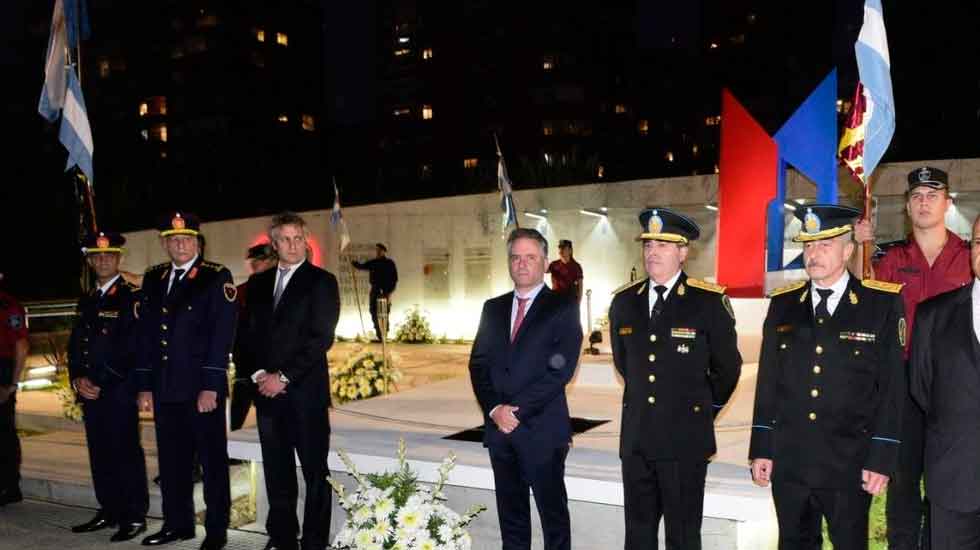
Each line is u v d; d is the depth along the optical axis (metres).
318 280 4.81
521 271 4.10
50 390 9.84
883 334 3.24
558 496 4.05
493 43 50.59
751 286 9.48
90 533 5.54
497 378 4.13
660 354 3.70
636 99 56.00
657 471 3.69
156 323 5.14
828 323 3.33
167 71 53.50
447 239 15.87
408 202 16.19
